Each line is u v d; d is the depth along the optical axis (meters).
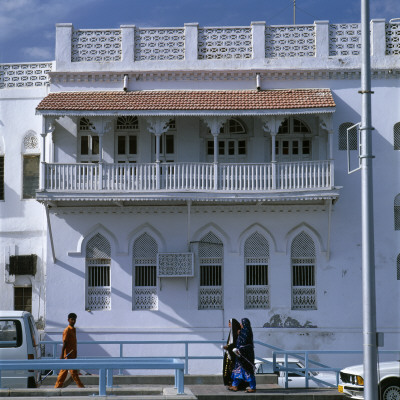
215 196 31.11
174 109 30.77
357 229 32.25
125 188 31.23
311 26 32.88
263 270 32.38
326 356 31.70
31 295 33.81
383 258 32.25
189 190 30.91
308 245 32.38
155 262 32.50
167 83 32.88
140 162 32.91
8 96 34.25
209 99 31.61
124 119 33.16
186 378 24.47
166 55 32.97
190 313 32.03
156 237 32.44
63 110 30.81
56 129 32.94
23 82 34.34
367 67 18.77
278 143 33.09
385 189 32.47
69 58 32.97
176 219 32.50
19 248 33.88
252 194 31.11
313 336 31.83
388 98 32.62
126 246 32.38
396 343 31.80
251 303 32.25
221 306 32.19
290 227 32.31
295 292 32.28
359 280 32.09
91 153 33.16
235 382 22.11
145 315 32.06
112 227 32.53
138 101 31.47
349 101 32.66
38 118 34.12
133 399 17.05
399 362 22.27
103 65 32.88
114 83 32.97
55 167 31.33
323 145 32.62
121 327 32.03
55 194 31.06
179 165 31.39
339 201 32.38
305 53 32.81
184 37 32.97
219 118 31.25
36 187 34.00
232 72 32.62
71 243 32.50
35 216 33.88
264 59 32.72
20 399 17.16
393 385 21.30
